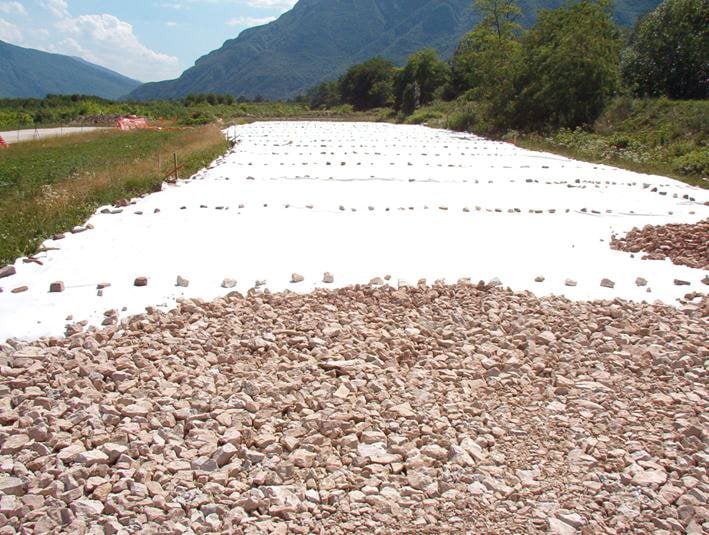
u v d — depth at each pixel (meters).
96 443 3.39
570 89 22.56
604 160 16.61
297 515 2.95
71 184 10.88
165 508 2.95
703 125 17.06
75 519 2.84
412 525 2.92
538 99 23.59
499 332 5.05
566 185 12.62
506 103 25.36
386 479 3.24
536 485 3.23
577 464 3.43
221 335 4.86
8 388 3.94
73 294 5.91
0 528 2.79
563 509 3.06
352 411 3.79
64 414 3.70
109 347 4.55
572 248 7.80
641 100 21.66
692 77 23.80
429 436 3.58
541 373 4.49
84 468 3.17
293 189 11.55
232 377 4.23
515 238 8.22
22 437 3.40
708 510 3.08
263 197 10.70
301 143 20.95
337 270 6.72
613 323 5.35
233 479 3.17
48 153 17.50
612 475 3.33
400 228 8.61
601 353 4.80
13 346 4.70
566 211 9.95
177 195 10.79
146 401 3.80
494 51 28.66
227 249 7.45
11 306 5.61
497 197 11.16
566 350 4.82
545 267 7.00
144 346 4.62
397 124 36.53
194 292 6.00
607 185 12.67
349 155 17.38
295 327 4.99
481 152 18.89
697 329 5.25
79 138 22.94
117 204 9.78
